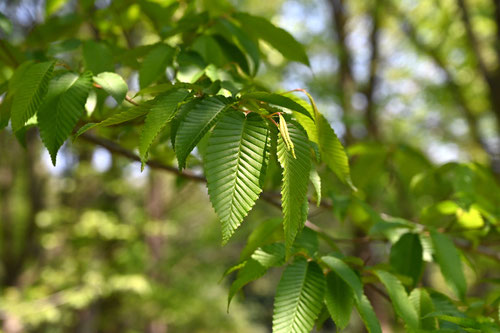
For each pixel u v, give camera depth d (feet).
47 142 1.63
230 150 1.43
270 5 10.18
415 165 2.85
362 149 2.83
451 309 1.95
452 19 8.22
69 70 1.75
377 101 9.78
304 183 1.45
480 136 9.43
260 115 1.49
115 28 2.79
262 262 1.78
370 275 1.96
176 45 2.23
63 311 9.90
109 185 9.88
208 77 2.11
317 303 1.69
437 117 11.88
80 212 10.39
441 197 2.89
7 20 2.38
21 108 1.68
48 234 9.74
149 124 1.50
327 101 7.95
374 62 9.68
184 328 12.83
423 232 2.23
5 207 11.29
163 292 10.38
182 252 12.53
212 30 2.32
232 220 1.39
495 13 6.14
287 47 2.24
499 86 6.31
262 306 21.34
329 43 9.09
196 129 1.47
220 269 13.58
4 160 11.27
